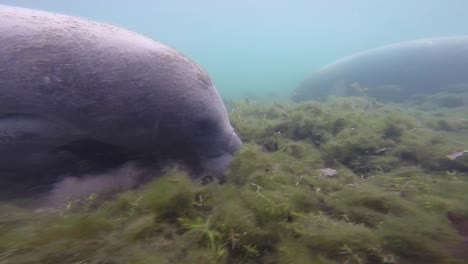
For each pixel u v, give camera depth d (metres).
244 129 1.33
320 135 1.26
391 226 0.59
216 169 0.83
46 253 0.47
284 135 1.29
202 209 0.65
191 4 17.34
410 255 0.55
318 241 0.56
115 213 0.61
